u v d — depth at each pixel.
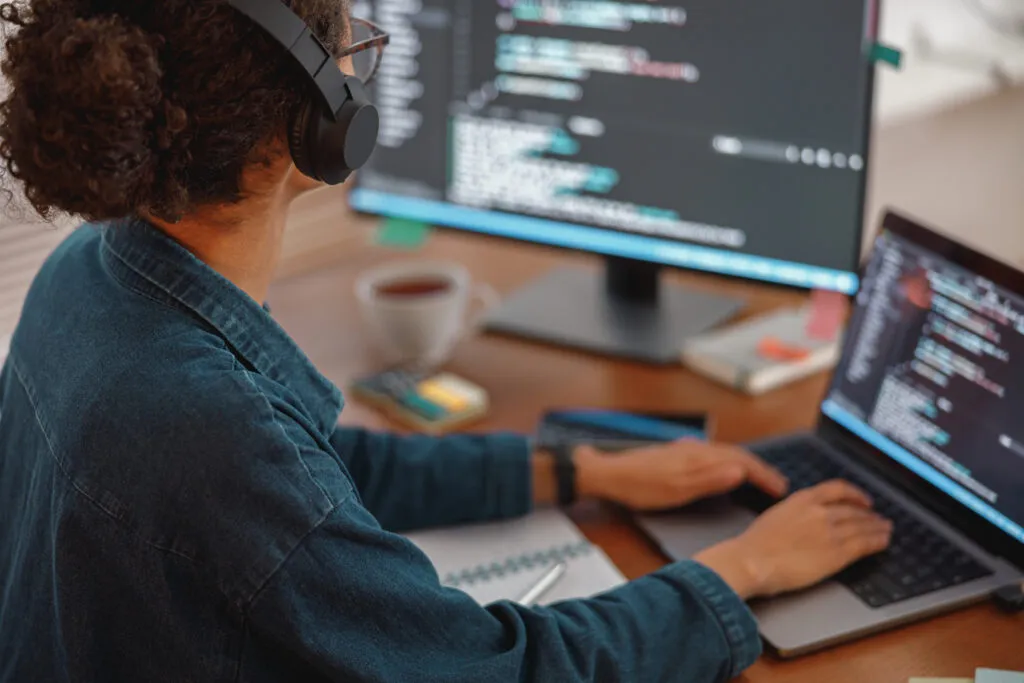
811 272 1.24
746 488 1.06
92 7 0.64
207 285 0.74
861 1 1.11
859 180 1.17
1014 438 0.92
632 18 1.22
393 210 1.45
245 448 0.66
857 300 1.10
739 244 1.26
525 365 1.31
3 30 0.66
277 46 0.66
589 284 1.49
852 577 0.92
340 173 0.74
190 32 0.62
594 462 1.05
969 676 0.82
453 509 1.03
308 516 0.67
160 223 0.74
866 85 1.14
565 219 1.35
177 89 0.64
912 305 1.03
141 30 0.61
